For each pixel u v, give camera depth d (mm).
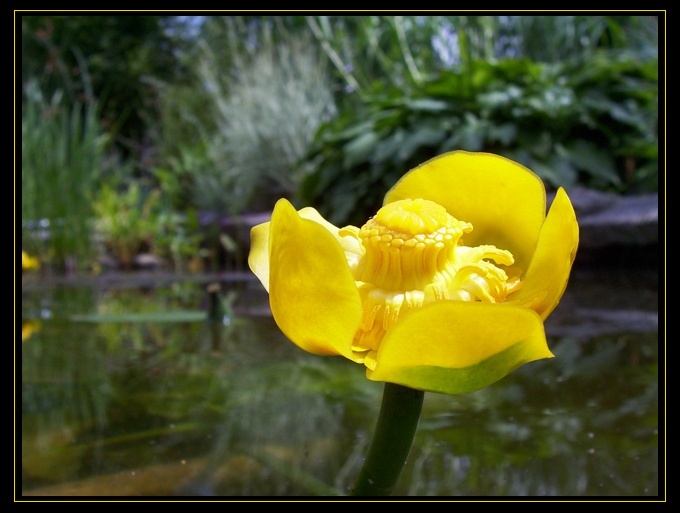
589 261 424
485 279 93
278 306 85
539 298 92
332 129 615
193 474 114
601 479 110
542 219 103
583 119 499
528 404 156
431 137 499
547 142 492
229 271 644
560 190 92
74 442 131
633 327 248
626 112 513
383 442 91
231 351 228
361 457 123
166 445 130
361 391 173
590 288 367
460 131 495
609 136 504
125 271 660
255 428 141
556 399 159
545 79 545
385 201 108
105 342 247
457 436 134
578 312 287
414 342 77
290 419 148
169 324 292
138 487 108
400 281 93
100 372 196
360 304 80
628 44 681
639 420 141
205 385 180
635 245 406
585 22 703
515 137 490
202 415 152
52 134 711
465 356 78
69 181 652
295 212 80
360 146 534
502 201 106
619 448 125
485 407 154
